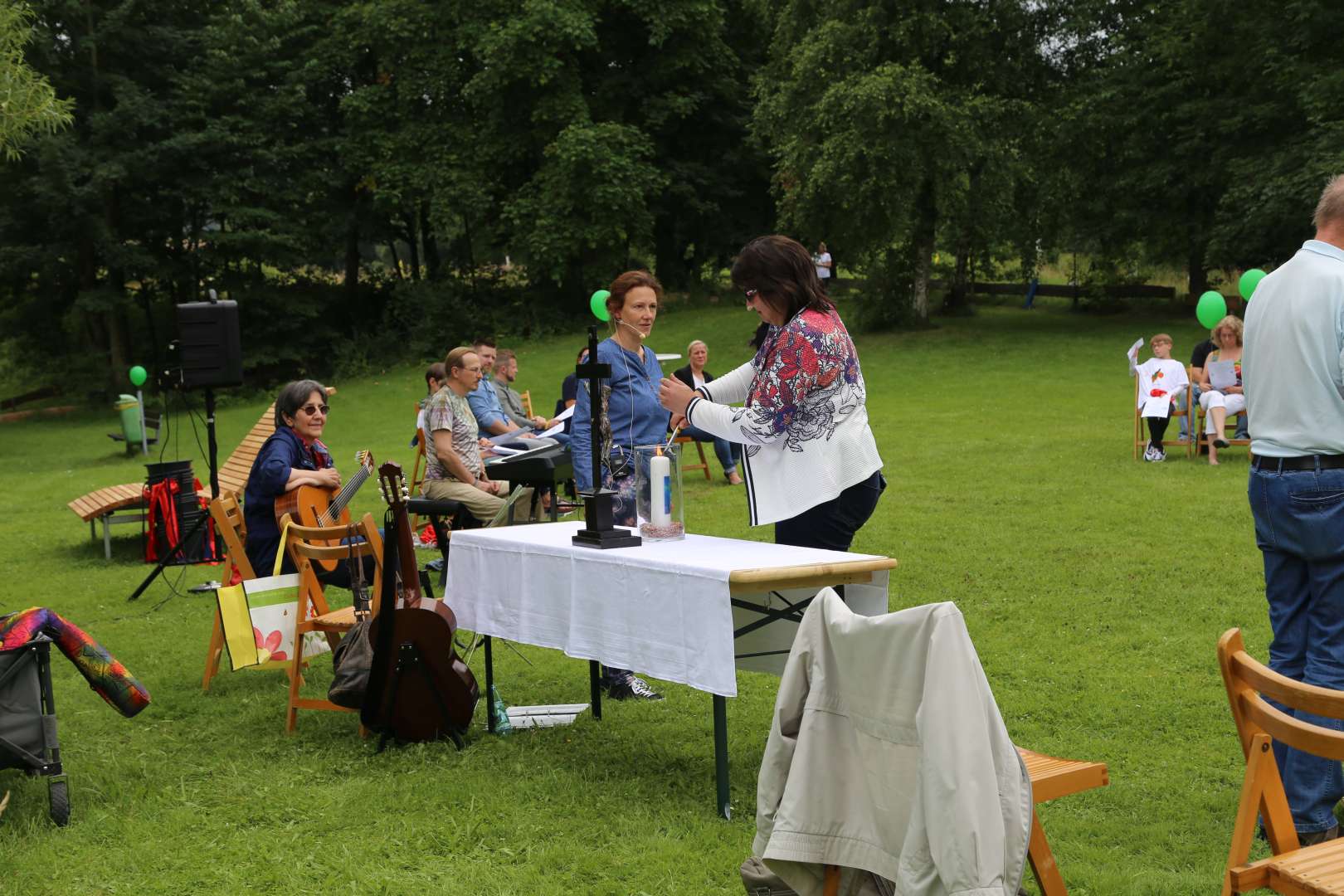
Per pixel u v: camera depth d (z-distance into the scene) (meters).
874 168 25.16
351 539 5.89
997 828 2.43
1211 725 4.98
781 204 29.55
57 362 34.28
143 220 33.22
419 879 3.67
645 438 5.48
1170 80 27.20
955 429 16.28
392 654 4.93
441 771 4.65
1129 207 28.39
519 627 4.72
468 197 32.69
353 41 34.06
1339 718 2.52
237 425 27.12
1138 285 31.38
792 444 4.25
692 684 3.92
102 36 31.47
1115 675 5.70
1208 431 12.51
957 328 28.73
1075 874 3.53
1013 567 8.14
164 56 33.06
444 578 8.27
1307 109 23.31
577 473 5.46
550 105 32.44
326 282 37.31
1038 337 26.86
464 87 32.84
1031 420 16.92
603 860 3.76
